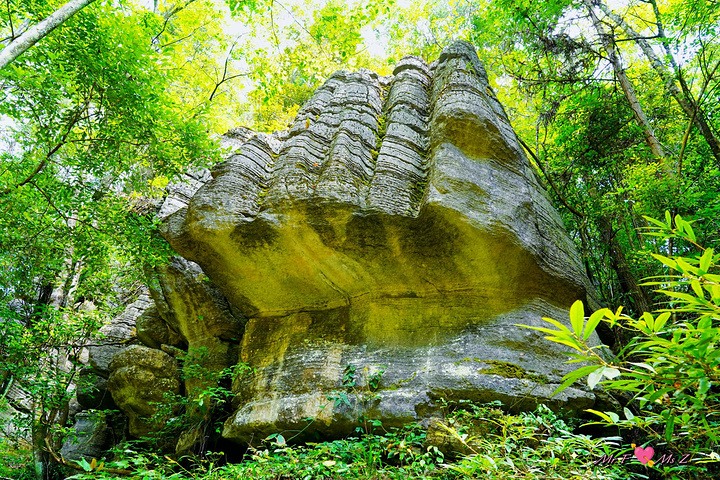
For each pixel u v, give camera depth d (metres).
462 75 8.05
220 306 9.41
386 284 7.15
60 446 10.73
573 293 7.16
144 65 8.13
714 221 8.07
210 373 8.48
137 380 9.34
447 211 6.40
